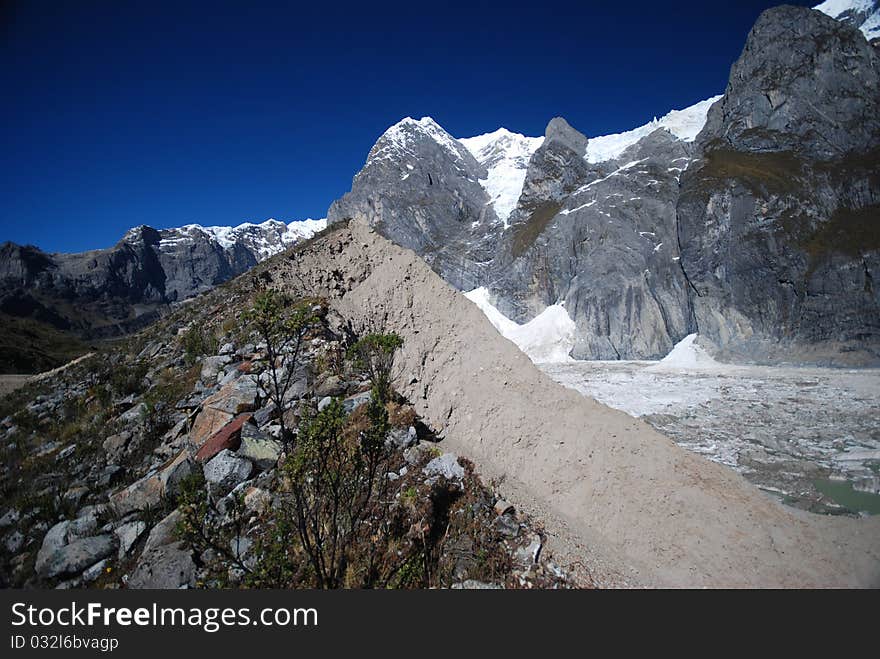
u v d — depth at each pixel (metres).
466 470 9.64
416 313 15.62
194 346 14.05
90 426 11.52
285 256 20.58
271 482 8.23
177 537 6.89
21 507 8.42
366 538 7.39
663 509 10.93
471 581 6.97
